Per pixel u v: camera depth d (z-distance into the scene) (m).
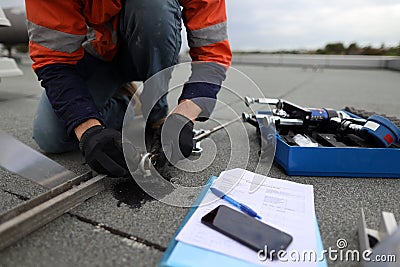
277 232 0.54
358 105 1.95
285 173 0.87
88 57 0.96
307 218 0.61
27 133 1.23
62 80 0.72
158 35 0.85
